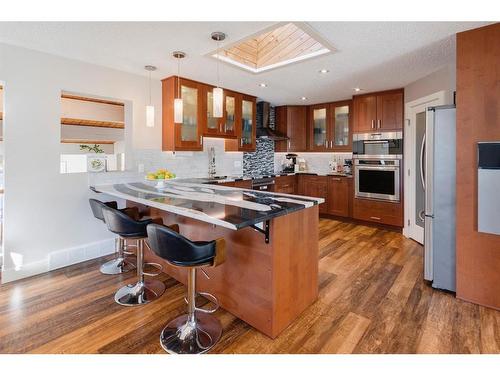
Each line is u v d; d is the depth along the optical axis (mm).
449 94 3262
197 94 4000
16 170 2809
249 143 4938
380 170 4621
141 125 3781
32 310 2225
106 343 1841
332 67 3383
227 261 2186
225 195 2438
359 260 3303
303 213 2164
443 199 2520
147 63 3266
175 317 2137
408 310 2225
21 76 2805
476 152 2275
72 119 3795
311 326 2021
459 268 2381
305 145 5883
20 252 2836
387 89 4461
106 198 3438
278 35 3340
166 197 2332
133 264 3168
